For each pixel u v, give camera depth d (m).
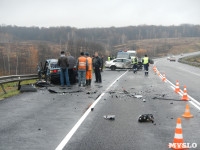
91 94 12.26
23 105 9.59
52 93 12.66
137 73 27.67
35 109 8.85
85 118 7.50
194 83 17.81
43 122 7.09
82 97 11.39
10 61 110.38
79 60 15.51
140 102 10.17
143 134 5.94
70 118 7.53
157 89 14.23
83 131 6.20
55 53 133.88
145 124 6.84
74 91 13.09
